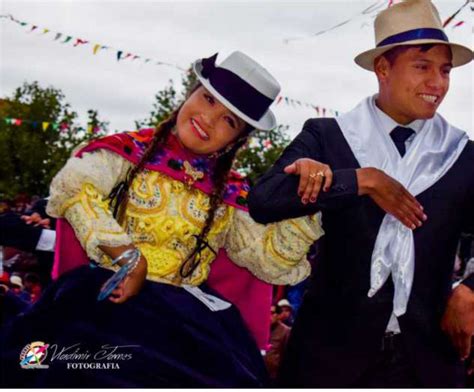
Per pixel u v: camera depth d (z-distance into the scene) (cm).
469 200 308
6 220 443
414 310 299
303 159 289
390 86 309
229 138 311
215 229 319
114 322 283
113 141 304
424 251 301
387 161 308
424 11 305
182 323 290
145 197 302
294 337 320
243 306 343
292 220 316
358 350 302
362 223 301
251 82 312
